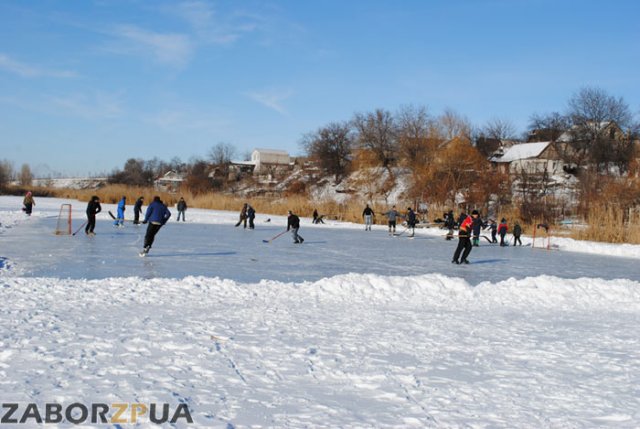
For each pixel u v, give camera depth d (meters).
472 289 12.55
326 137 84.81
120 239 23.66
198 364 6.09
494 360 6.78
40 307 8.96
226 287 11.68
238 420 4.55
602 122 73.00
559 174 72.31
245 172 114.50
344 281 12.23
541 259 23.09
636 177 38.59
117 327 7.70
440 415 4.87
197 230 31.92
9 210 42.69
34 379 5.35
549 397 5.45
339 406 5.00
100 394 5.02
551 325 9.30
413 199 52.84
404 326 8.66
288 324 8.44
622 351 7.46
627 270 19.81
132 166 114.88
